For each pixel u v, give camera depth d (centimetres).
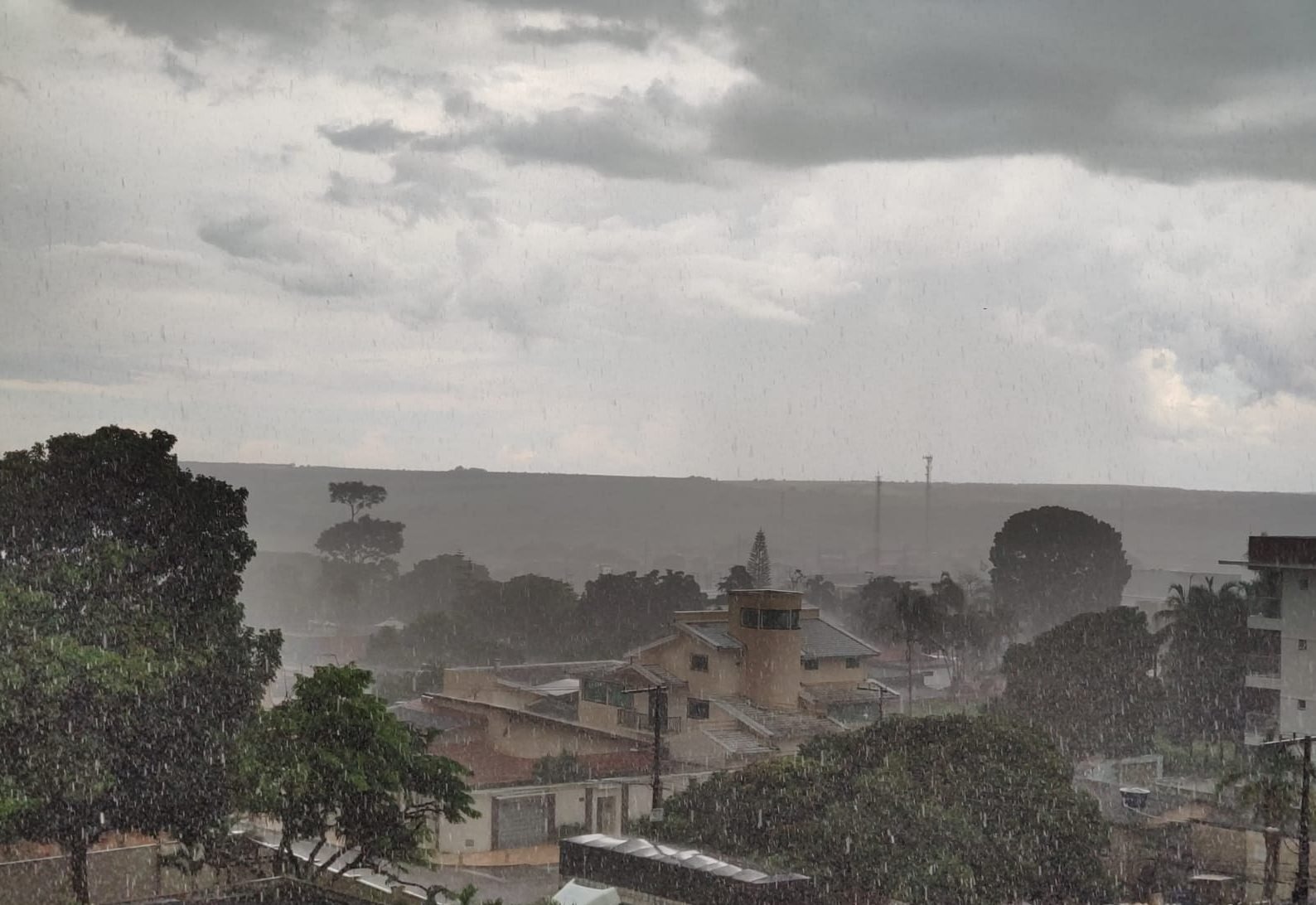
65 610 3045
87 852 3347
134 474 3309
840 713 5609
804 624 5997
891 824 3291
